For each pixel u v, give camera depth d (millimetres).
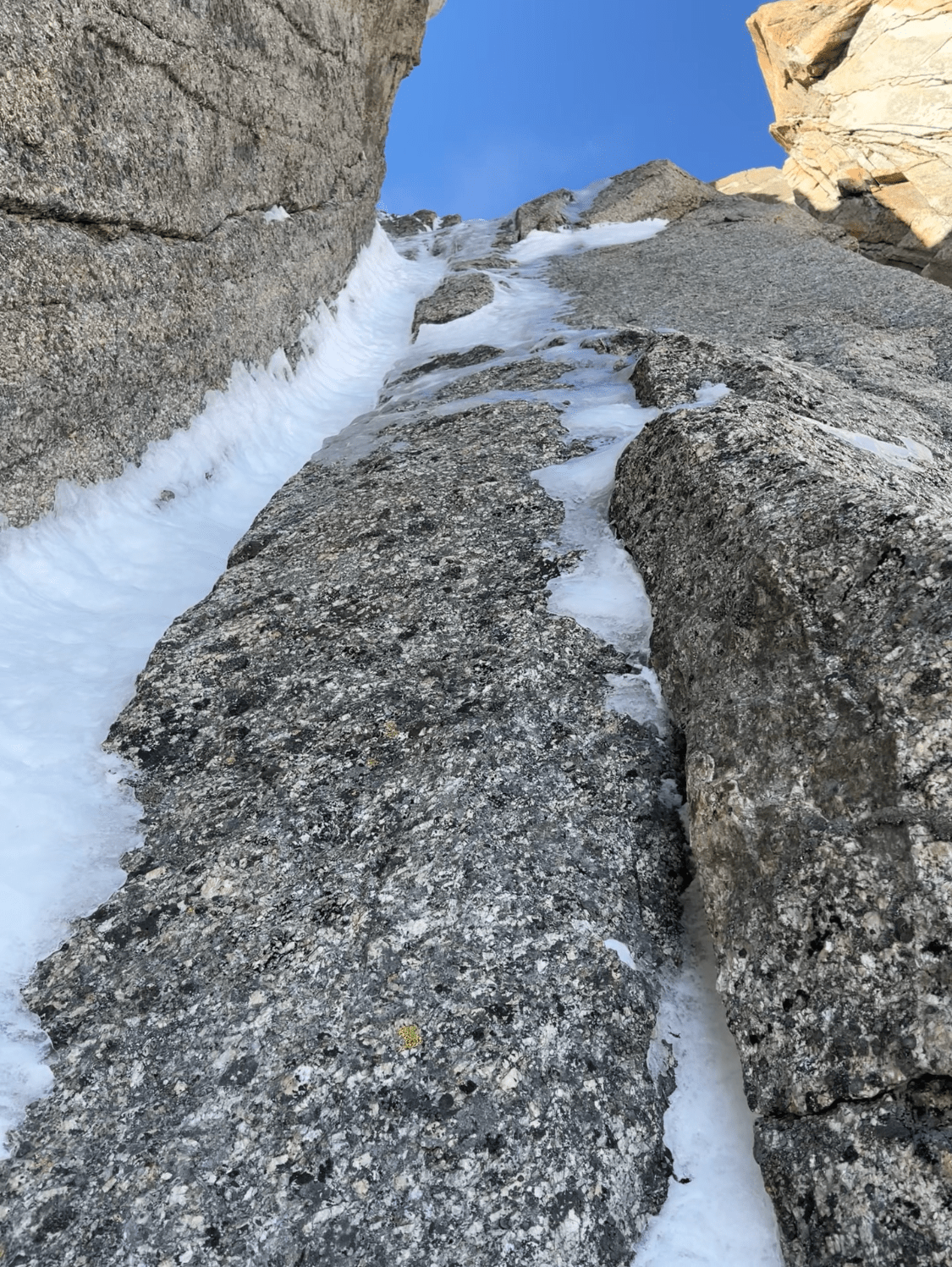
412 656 4242
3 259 4812
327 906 3059
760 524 3551
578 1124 2436
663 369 6590
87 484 5715
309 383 10047
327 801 3498
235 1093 2541
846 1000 2312
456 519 5383
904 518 3027
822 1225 2107
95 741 3959
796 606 3123
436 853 3158
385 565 5031
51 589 5066
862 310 10125
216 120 7516
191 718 4043
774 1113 2342
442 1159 2346
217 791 3639
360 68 12641
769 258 13320
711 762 3076
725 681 3295
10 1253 2225
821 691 2846
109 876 3309
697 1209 2352
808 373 6750
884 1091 2162
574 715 3764
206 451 7176
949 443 6273
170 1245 2227
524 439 6316
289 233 9898
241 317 8297
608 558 4730
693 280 12453
